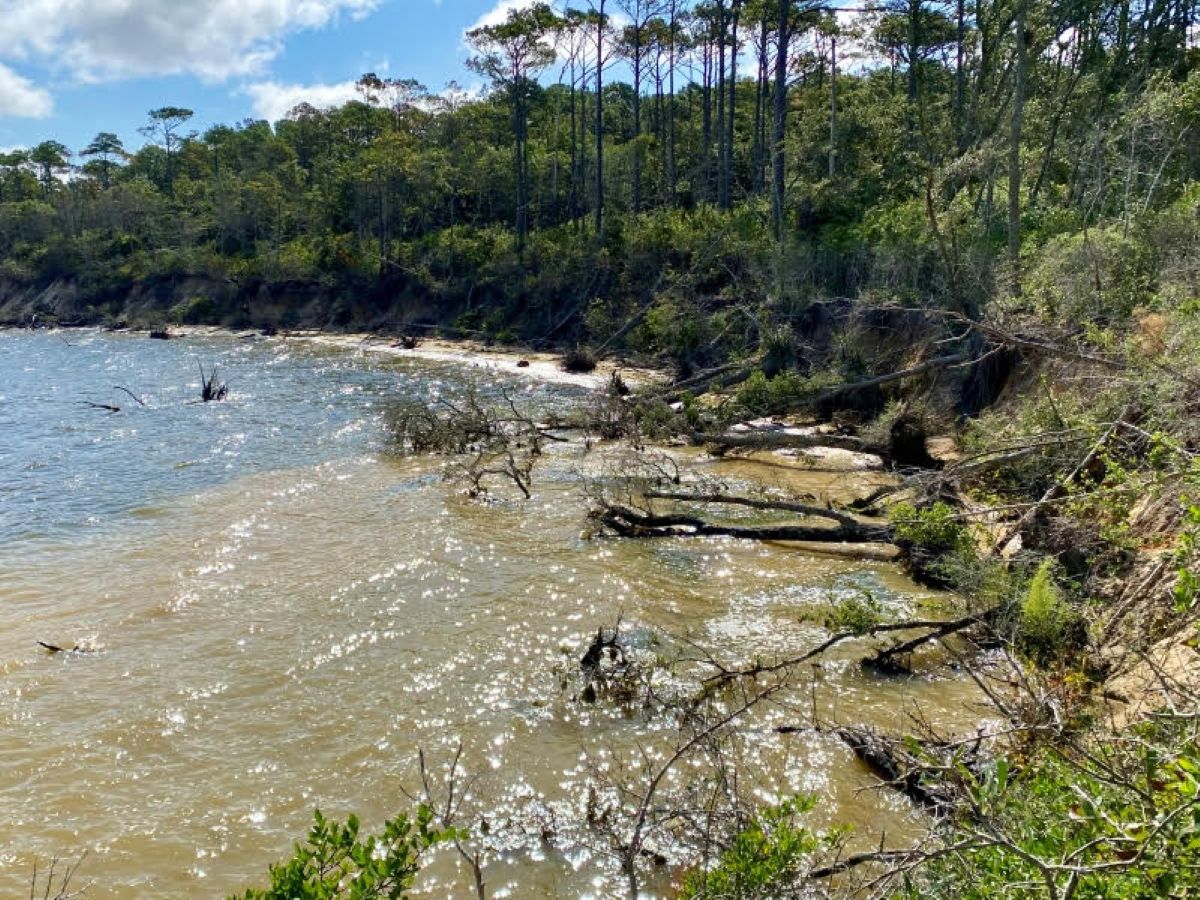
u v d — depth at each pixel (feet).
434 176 185.98
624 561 39.65
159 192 274.57
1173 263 44.04
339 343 154.92
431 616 33.76
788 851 13.62
